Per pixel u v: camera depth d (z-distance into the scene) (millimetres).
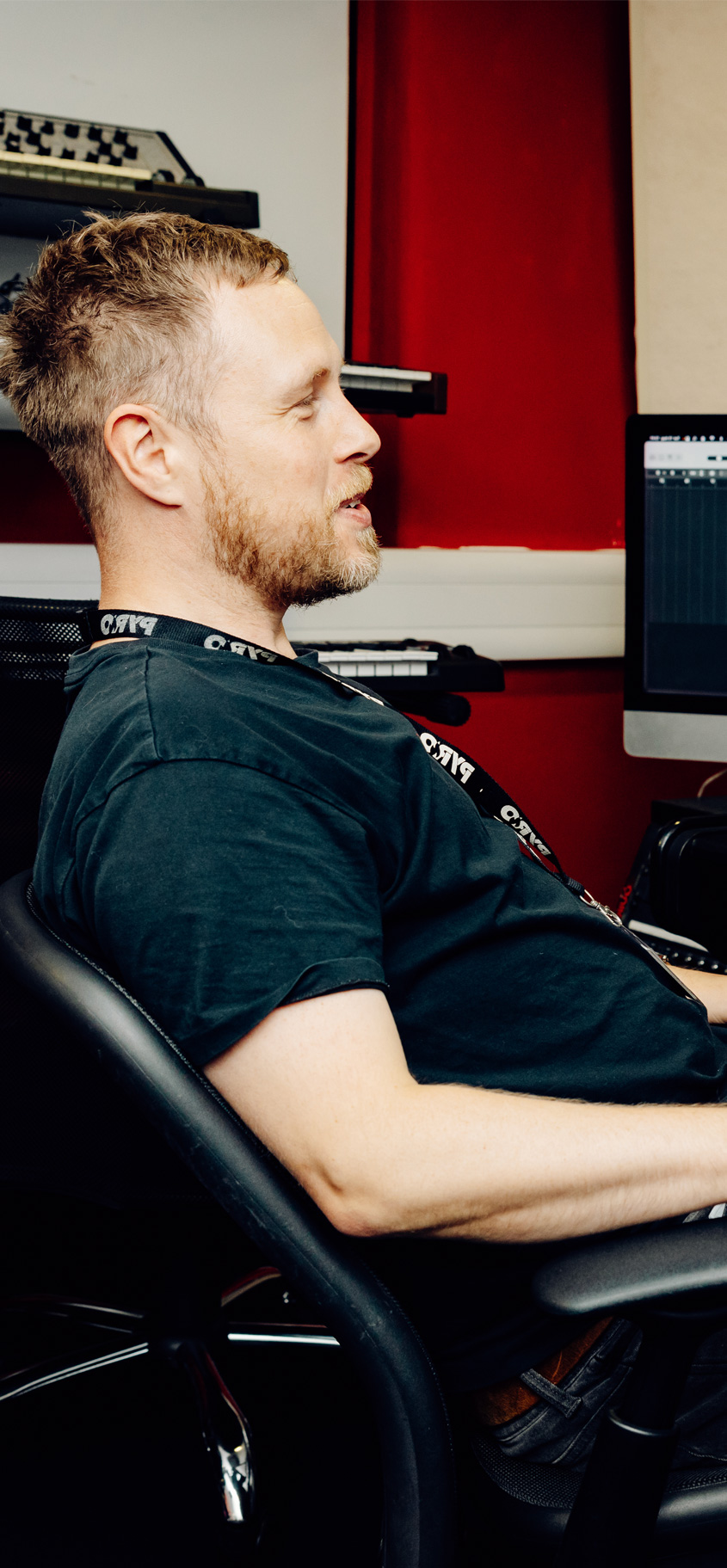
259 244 765
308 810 617
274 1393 1316
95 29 1586
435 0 1839
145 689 622
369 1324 538
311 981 542
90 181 1399
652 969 804
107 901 561
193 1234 1054
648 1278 504
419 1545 548
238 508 747
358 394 1572
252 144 1717
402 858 691
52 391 754
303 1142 539
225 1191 523
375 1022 557
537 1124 558
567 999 731
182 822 566
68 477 782
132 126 1634
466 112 1894
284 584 780
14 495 1701
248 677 716
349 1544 1078
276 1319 1402
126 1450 1210
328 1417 1275
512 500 2029
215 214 1492
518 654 2021
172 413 729
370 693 879
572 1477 655
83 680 708
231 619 782
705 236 1939
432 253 1898
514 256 1970
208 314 725
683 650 1474
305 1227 534
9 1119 820
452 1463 561
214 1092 535
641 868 1409
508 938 738
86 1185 826
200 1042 542
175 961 546
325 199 1783
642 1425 542
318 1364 1376
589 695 2141
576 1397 661
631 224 2072
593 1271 513
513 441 2016
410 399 1615
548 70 1959
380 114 1840
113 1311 1259
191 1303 1201
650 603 1479
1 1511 1119
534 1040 711
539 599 2021
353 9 1793
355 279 1865
